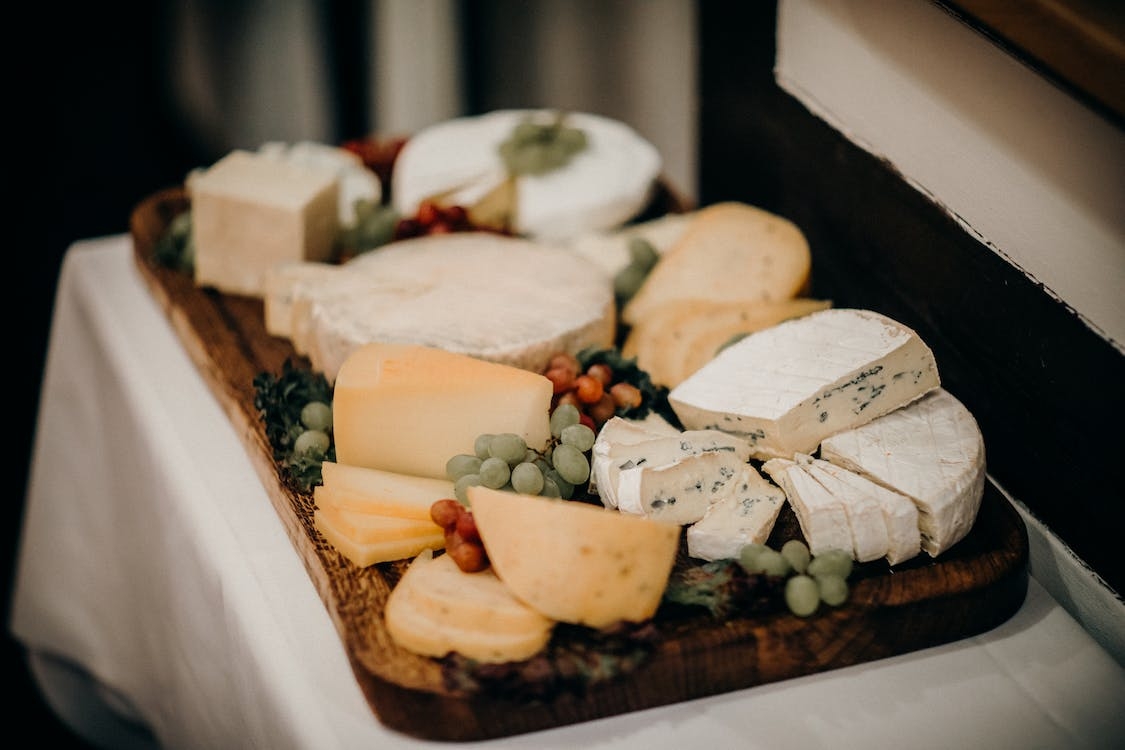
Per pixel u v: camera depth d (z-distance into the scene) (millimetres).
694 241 1232
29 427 1810
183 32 2240
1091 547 1013
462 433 1037
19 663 1548
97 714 1366
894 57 1087
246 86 2238
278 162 1301
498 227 1327
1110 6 930
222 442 1147
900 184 1110
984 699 952
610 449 1031
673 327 1172
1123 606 995
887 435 1034
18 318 1976
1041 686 959
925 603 962
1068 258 989
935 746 931
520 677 917
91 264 1362
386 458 1041
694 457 1020
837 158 1175
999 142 1018
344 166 1395
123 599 1274
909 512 975
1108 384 980
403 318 1136
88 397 1331
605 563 931
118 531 1268
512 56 2105
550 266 1207
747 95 1280
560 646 938
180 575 1117
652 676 936
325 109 2256
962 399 1096
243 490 1103
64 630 1337
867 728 937
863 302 1182
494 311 1146
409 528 1004
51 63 2430
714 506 1011
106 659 1320
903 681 960
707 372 1090
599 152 1367
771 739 932
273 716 970
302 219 1243
